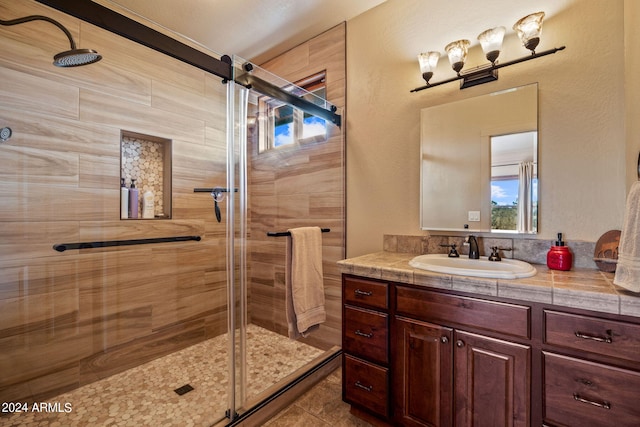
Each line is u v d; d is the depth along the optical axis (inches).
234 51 106.3
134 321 82.7
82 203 73.7
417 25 77.5
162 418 61.5
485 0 67.6
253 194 98.4
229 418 61.1
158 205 89.6
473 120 68.9
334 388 76.5
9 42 62.5
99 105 76.0
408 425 56.1
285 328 91.9
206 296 97.9
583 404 40.3
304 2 82.5
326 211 92.6
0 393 62.6
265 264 97.7
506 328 46.1
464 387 49.9
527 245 61.7
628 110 50.7
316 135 94.4
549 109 60.4
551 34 60.1
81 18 49.7
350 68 89.9
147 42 56.4
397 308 57.6
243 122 76.5
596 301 39.4
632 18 48.6
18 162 64.4
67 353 71.2
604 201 55.1
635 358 37.0
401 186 80.1
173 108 90.4
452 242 71.3
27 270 65.9
